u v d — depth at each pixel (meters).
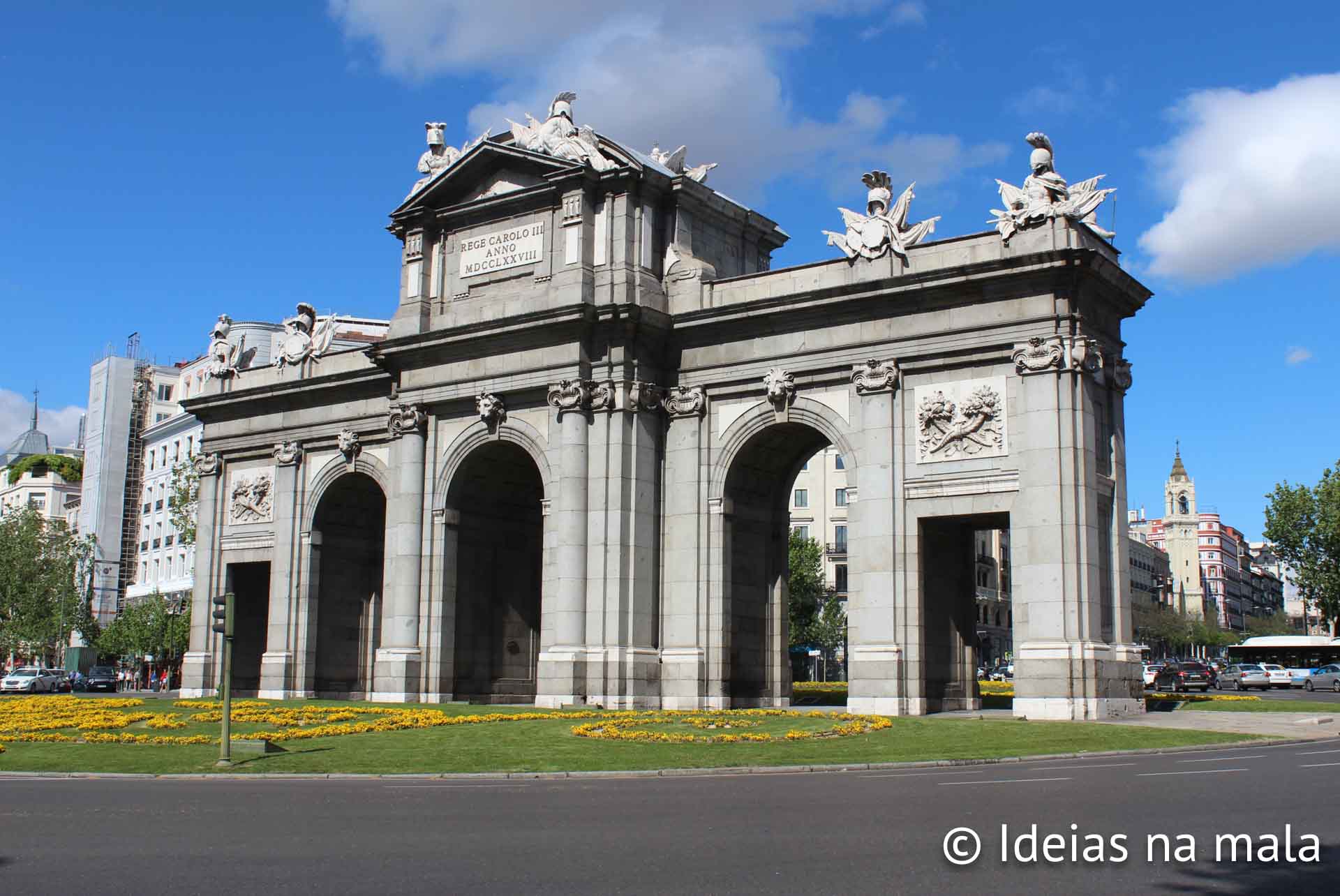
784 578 52.09
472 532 54.91
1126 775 24.45
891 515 44.38
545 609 49.12
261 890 13.17
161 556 122.06
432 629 52.41
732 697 48.91
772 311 47.25
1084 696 40.00
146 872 14.22
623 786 23.42
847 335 46.22
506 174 53.28
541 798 21.27
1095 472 42.22
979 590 127.31
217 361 66.62
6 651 131.62
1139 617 187.88
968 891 12.77
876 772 26.41
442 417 53.69
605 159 50.84
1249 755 29.02
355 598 62.72
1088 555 40.91
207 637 63.97
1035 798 20.19
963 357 43.75
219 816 19.06
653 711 43.59
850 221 46.94
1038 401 41.72
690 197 51.88
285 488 61.72
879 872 13.77
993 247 43.56
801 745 31.00
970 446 43.31
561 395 49.00
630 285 49.22
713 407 49.44
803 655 107.94
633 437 48.69
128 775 26.42
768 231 56.41
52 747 31.61
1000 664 129.75
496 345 51.44
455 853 15.24
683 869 14.01
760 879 13.45
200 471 65.75
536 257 51.78
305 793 22.66
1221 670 119.31
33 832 17.42
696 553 48.59
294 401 62.22
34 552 125.06
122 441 141.75
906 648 43.75
